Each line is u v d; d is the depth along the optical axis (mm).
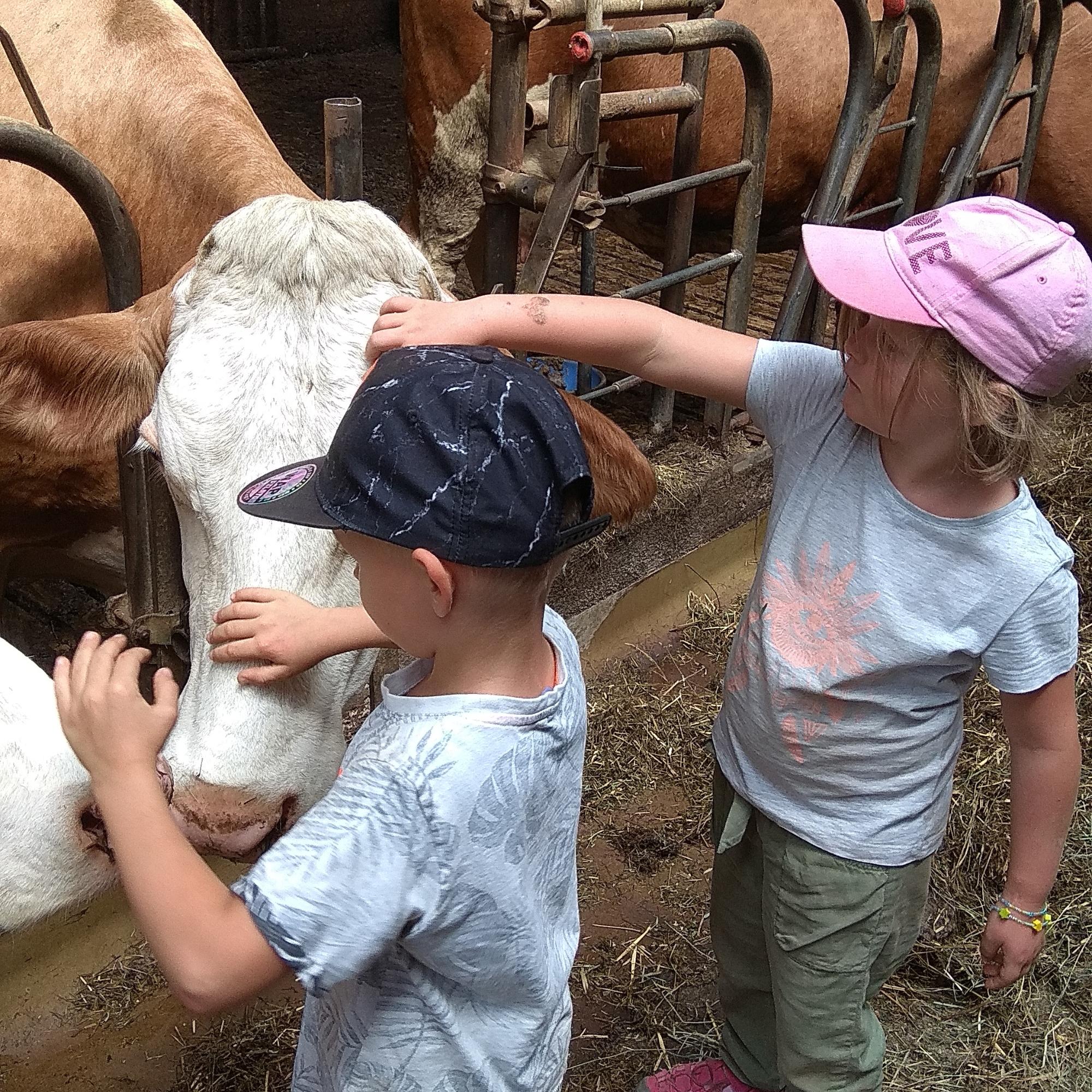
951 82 4574
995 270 1336
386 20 9766
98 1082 2223
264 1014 2359
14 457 2494
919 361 1396
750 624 1720
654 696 3410
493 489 1015
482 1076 1212
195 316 1769
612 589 3504
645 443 3916
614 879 2820
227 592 1675
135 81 2725
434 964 1144
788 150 4320
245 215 1844
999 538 1519
